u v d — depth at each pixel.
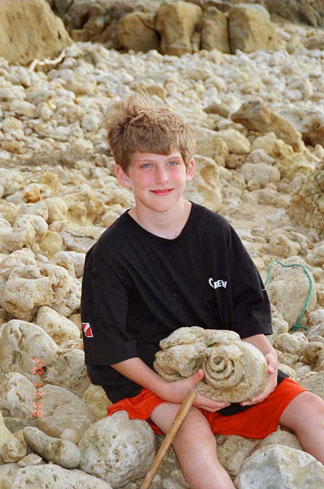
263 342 3.38
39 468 2.92
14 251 5.08
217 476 2.90
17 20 10.45
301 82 11.37
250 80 11.54
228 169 7.85
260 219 6.69
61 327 4.26
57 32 11.13
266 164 7.66
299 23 15.49
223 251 3.37
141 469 3.16
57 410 3.47
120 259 3.25
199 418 3.15
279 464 2.88
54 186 6.60
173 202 3.26
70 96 9.30
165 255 3.30
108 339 3.21
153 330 3.32
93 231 5.62
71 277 4.73
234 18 13.37
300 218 6.52
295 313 4.83
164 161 3.22
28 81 9.41
